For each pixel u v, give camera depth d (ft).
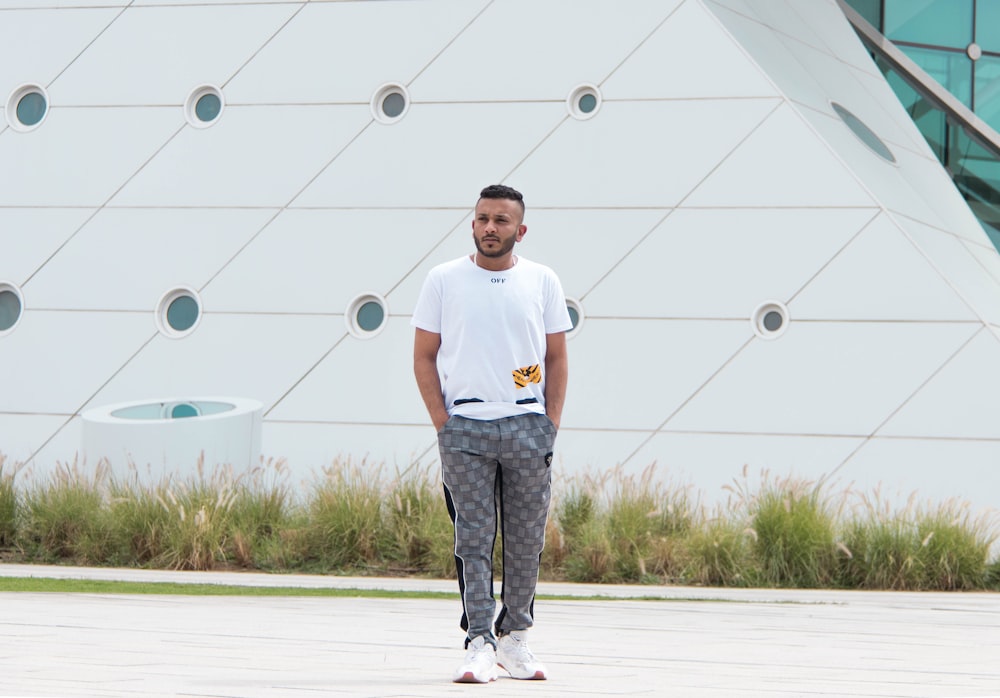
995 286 83.10
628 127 82.23
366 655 31.83
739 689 25.90
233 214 86.79
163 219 87.76
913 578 62.54
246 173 87.15
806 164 79.15
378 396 82.33
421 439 81.15
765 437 76.69
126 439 74.28
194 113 89.10
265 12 89.10
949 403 74.64
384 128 85.87
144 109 89.61
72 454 85.76
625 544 64.49
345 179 85.71
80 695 23.12
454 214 83.76
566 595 55.83
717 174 80.28
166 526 68.59
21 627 36.99
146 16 90.89
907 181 87.66
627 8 83.82
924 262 76.54
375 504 69.05
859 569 63.36
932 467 74.13
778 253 78.59
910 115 112.88
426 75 85.87
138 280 87.35
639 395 78.84
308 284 84.84
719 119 81.00
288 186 86.43
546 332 28.86
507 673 28.58
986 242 92.94
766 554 63.62
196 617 41.83
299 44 88.22
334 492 69.92
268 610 45.50
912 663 31.24
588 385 79.61
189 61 89.61
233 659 30.17
